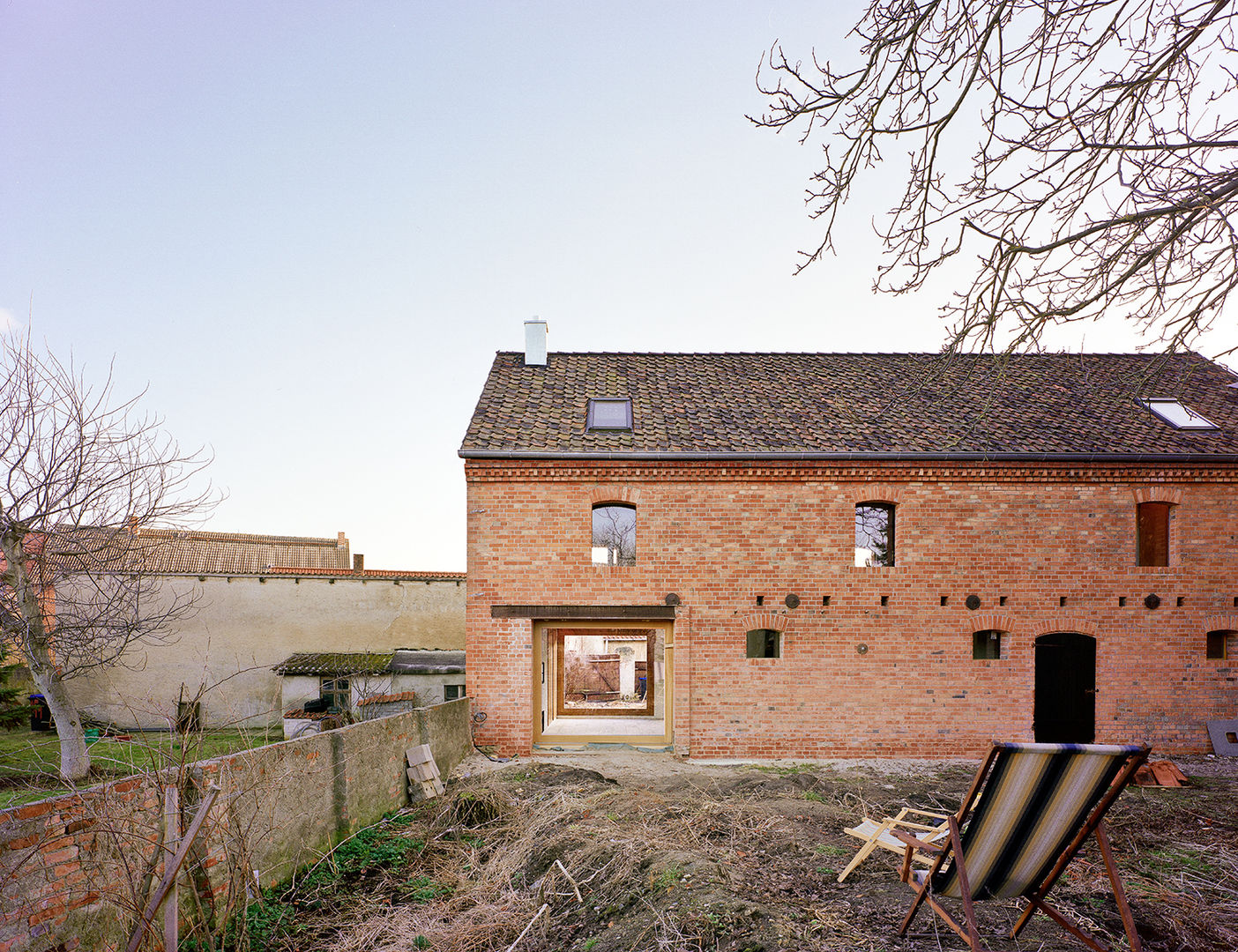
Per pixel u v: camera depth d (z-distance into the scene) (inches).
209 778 246.5
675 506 501.4
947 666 495.5
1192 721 496.4
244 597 835.4
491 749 491.5
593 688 918.4
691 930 202.5
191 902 231.5
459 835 337.1
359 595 855.7
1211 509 504.1
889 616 497.4
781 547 500.1
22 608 519.8
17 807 182.7
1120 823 320.5
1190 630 498.6
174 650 807.1
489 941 240.2
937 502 502.0
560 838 300.4
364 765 350.0
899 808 353.4
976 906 223.1
